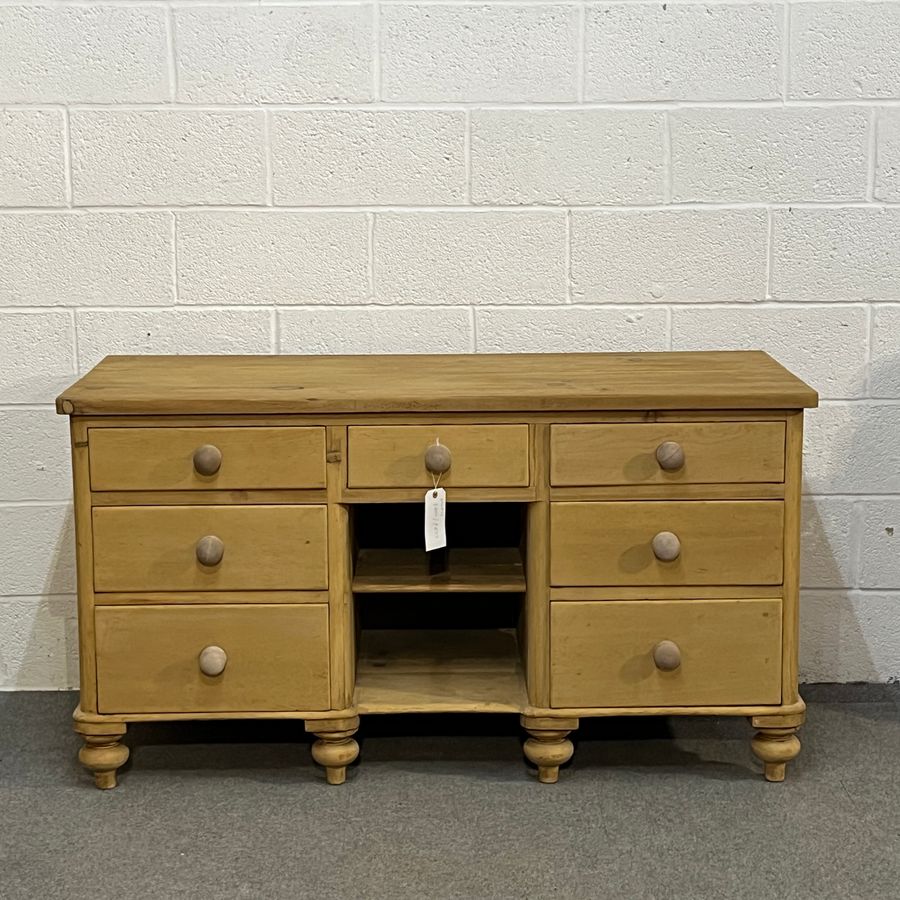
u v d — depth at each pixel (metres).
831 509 2.78
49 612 2.79
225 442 2.26
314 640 2.32
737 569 2.31
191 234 2.71
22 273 2.71
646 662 2.33
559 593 2.32
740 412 2.27
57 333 2.73
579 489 2.29
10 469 2.76
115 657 2.32
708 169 2.70
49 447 2.76
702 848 2.17
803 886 2.05
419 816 2.28
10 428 2.75
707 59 2.66
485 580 2.40
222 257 2.72
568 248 2.72
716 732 2.63
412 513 2.69
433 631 2.74
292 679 2.33
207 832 2.23
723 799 2.34
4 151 2.67
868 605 2.79
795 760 2.50
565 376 2.43
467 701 2.38
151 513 2.28
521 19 2.65
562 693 2.34
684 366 2.53
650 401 2.24
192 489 2.28
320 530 2.29
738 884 2.06
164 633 2.31
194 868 2.11
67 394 2.26
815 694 2.80
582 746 2.56
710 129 2.69
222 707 2.33
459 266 2.73
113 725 2.34
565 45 2.66
